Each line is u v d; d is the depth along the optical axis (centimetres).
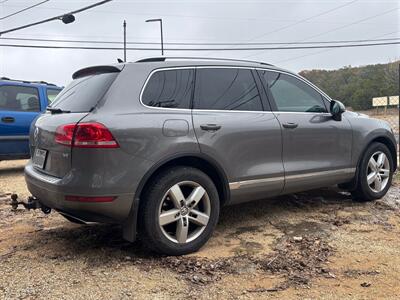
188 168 392
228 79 441
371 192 564
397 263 368
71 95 415
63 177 360
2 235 455
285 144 462
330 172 508
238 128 423
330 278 340
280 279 339
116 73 388
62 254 396
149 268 362
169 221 382
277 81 483
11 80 838
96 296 314
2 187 733
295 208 544
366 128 555
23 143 837
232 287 326
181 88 406
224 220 496
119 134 353
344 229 459
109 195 349
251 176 433
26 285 331
